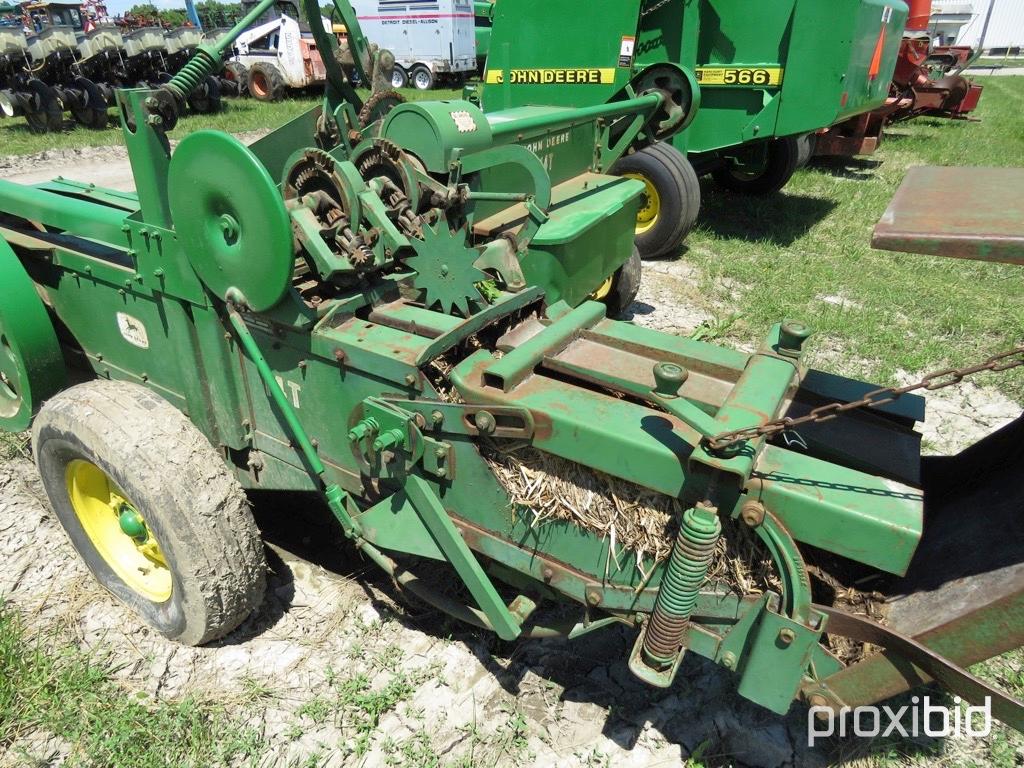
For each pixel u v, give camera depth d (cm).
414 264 284
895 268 691
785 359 224
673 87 620
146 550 290
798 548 204
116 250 325
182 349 287
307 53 1856
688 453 190
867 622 185
